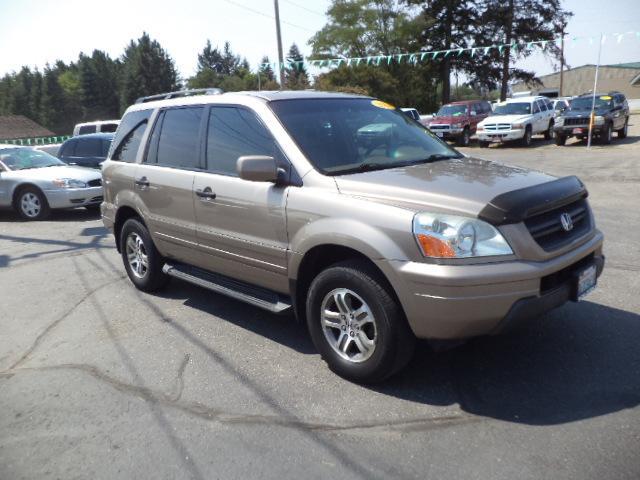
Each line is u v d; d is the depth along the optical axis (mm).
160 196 5008
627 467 2605
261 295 4254
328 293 3594
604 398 3223
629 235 6973
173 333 4648
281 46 26000
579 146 20750
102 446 3104
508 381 3490
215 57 143000
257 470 2799
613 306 4578
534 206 3152
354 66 42844
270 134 4008
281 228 3803
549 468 2637
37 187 10672
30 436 3254
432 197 3203
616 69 66250
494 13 42250
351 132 4199
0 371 4176
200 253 4707
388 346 3299
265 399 3484
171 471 2846
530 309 3080
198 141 4664
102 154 13414
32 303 5723
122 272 6648
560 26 41594
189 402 3514
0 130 71875
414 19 45344
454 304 2975
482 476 2617
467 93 70000
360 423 3145
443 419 3123
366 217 3301
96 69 116625
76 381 3896
